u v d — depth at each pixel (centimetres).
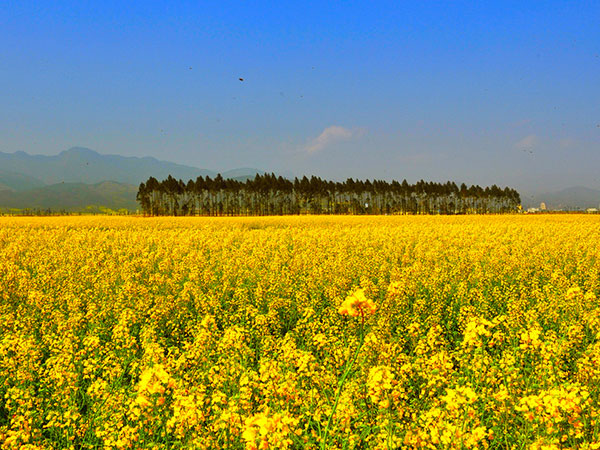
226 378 714
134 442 568
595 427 525
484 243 2548
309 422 574
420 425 552
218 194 14850
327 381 684
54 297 1456
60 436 645
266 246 2717
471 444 486
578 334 895
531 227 4228
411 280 1592
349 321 1052
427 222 6356
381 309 1161
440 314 1229
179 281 1753
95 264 2025
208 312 1292
